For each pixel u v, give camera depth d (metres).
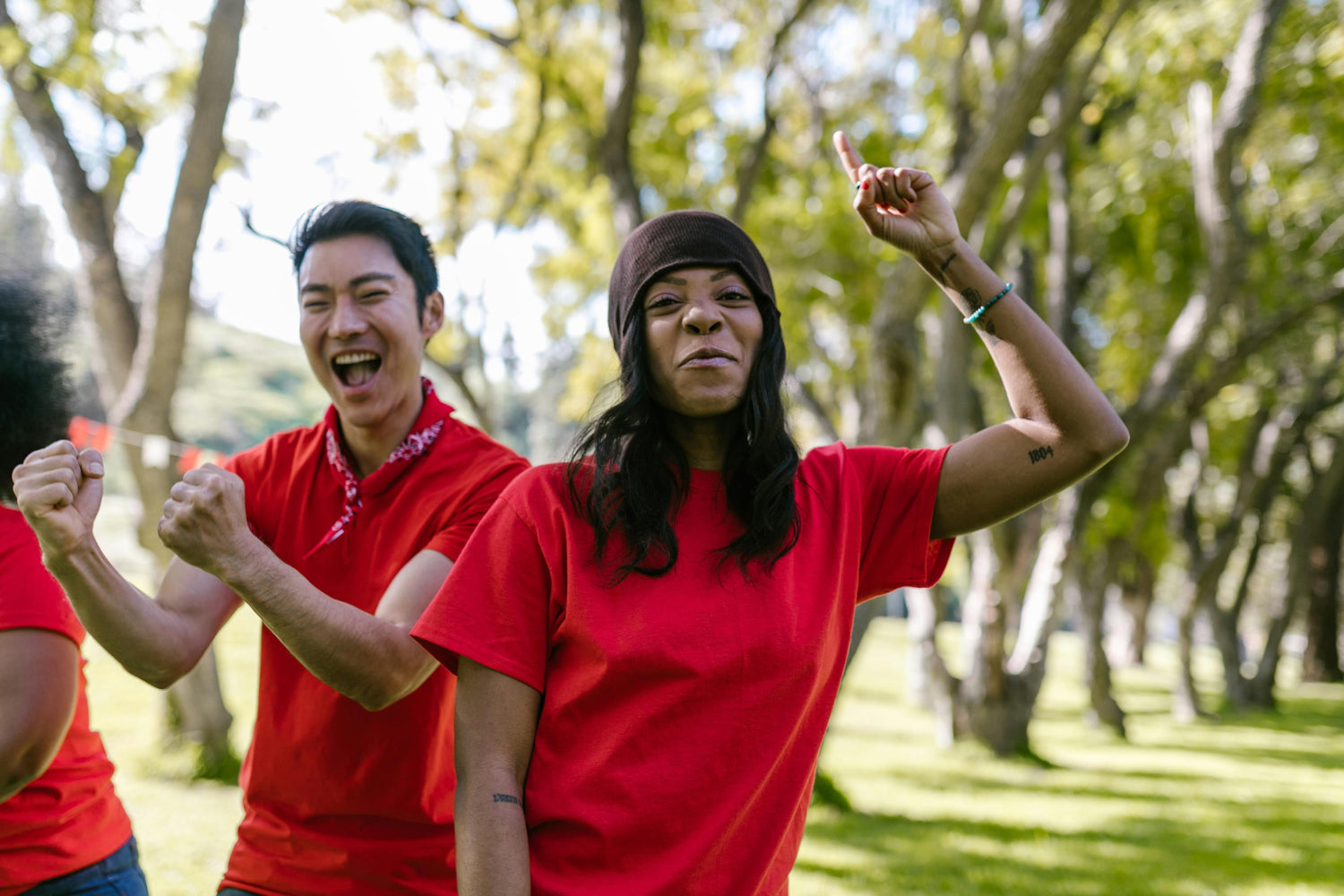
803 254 12.53
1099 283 17.17
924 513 1.81
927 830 8.12
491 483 2.16
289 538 2.28
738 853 1.56
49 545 1.74
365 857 2.08
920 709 16.89
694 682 1.55
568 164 11.98
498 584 1.64
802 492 1.77
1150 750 13.84
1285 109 13.38
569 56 10.80
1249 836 8.22
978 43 11.09
